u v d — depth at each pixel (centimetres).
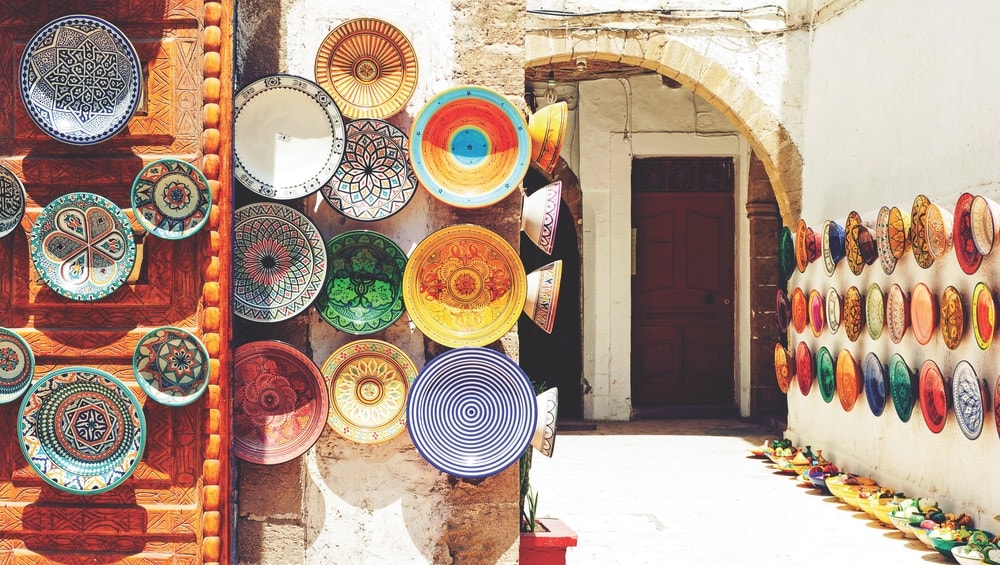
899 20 714
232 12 382
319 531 403
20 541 383
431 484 406
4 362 378
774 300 1142
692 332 1200
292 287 396
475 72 410
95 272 375
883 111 744
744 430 1086
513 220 408
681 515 704
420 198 406
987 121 590
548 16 919
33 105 370
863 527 668
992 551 537
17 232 380
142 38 378
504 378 399
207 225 371
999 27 575
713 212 1195
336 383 402
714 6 917
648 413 1174
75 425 376
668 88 1167
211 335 371
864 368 762
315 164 395
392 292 405
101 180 378
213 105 372
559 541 428
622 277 1171
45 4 382
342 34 403
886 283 725
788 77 916
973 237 579
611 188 1171
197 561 375
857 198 792
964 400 602
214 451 373
